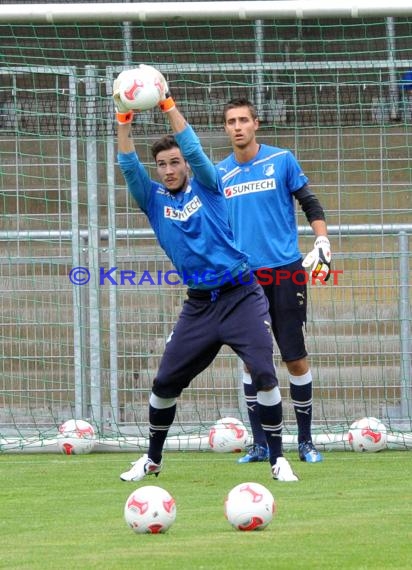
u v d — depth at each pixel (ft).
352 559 43.57
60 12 88.33
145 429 98.37
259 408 69.56
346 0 85.61
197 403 102.22
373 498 62.34
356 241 105.29
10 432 100.53
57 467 80.79
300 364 80.33
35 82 112.68
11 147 109.50
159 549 46.26
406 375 99.19
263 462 82.02
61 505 61.62
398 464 79.61
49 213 110.22
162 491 51.62
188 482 70.90
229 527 52.29
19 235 101.91
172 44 112.98
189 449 91.66
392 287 102.42
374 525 52.49
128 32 112.78
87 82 96.37
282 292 78.95
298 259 79.41
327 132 107.86
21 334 105.19
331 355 103.35
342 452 88.74
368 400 102.68
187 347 67.10
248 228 79.25
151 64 97.60
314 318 104.58
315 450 82.07
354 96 105.09
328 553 44.96
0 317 104.83
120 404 100.53
